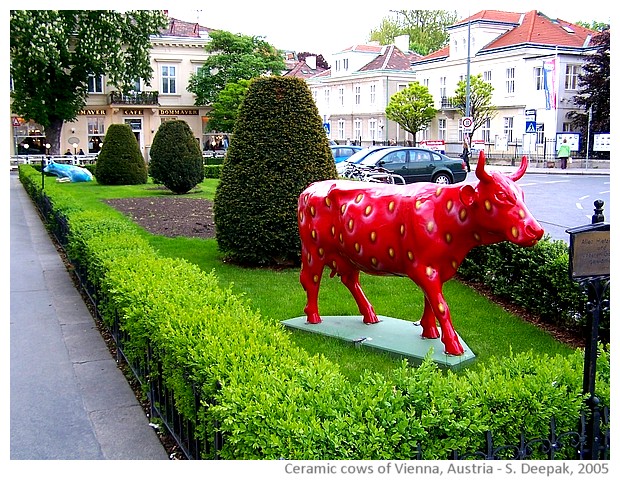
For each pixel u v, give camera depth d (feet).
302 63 202.08
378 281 27.07
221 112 120.47
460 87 115.14
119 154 72.02
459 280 27.25
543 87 110.42
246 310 15.15
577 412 10.39
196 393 11.37
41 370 18.10
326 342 19.01
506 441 10.22
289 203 28.17
